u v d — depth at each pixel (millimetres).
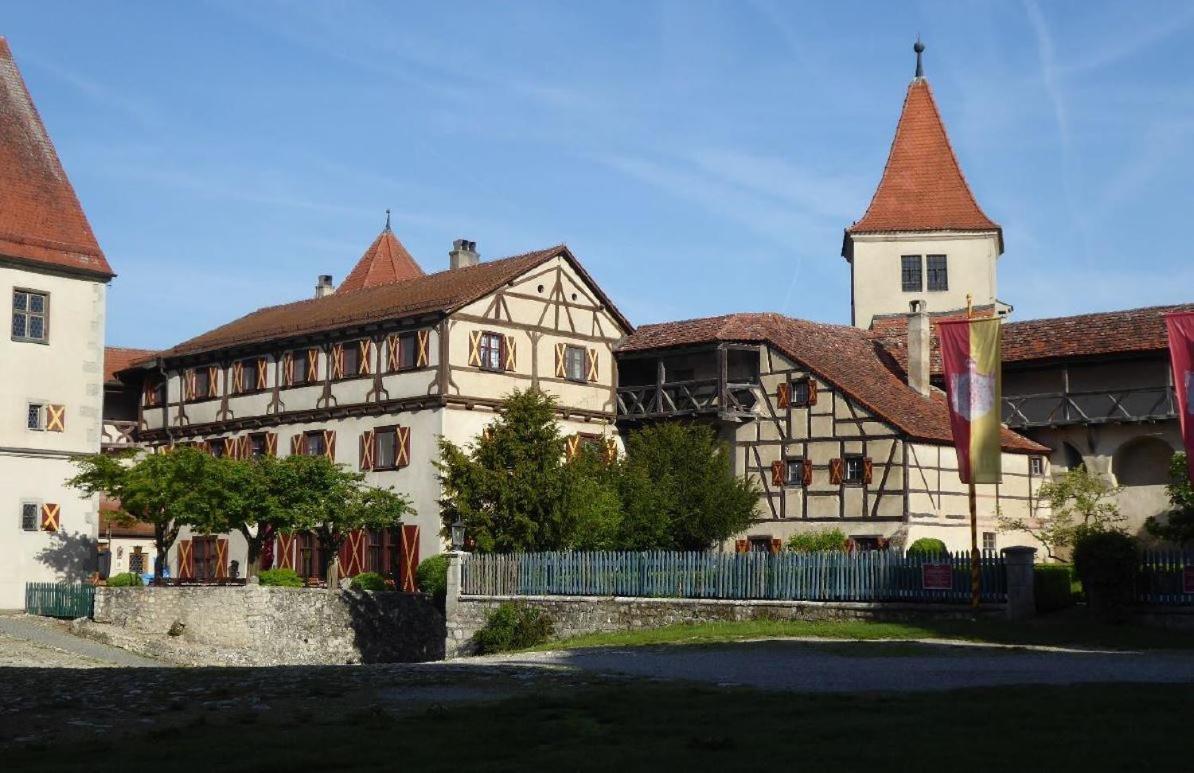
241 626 34562
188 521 38594
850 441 40312
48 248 42375
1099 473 42406
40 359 41938
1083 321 44188
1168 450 42062
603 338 46781
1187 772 10242
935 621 27656
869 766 10758
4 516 40781
